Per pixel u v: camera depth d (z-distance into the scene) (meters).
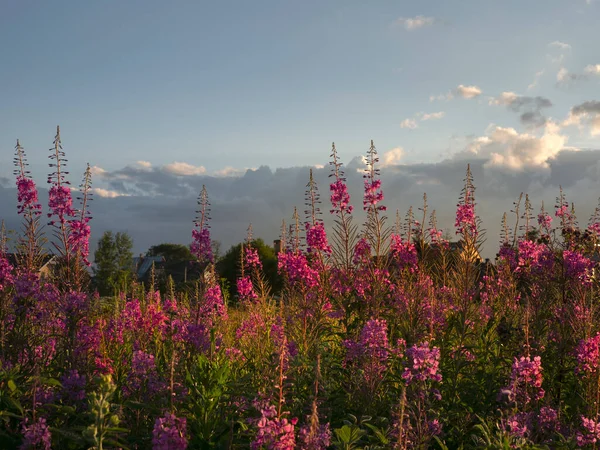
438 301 8.34
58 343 7.21
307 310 8.55
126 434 4.70
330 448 4.82
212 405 5.00
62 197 7.85
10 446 4.28
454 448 5.40
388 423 5.19
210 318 8.36
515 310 9.28
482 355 6.98
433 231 10.94
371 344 5.88
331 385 6.29
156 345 7.79
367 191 8.85
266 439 3.78
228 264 19.16
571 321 7.36
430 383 5.54
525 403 5.39
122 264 52.16
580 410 6.14
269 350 7.63
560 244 9.44
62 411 4.72
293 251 9.99
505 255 10.68
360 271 8.80
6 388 5.24
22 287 7.24
